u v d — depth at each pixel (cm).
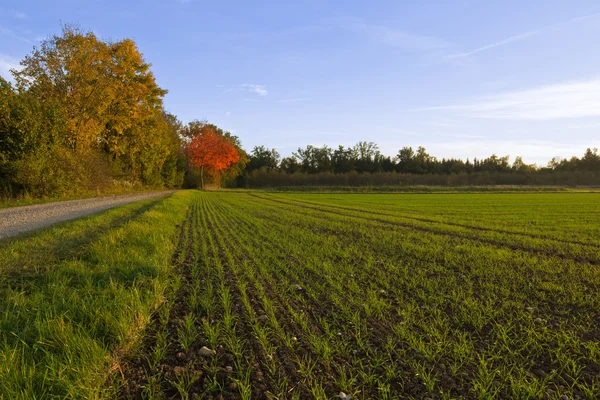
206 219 1995
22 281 604
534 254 1120
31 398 299
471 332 505
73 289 575
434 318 550
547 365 416
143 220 1434
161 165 6044
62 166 2800
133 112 4172
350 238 1386
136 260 770
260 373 380
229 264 883
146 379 365
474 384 360
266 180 10150
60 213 1748
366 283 748
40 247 869
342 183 9862
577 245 1292
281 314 555
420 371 393
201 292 654
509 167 12250
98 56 3469
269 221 1938
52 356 350
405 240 1342
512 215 2566
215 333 457
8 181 2362
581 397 353
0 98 2312
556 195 6184
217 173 8656
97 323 440
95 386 330
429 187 8431
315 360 417
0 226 1275
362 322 529
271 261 939
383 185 9662
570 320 551
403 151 12694
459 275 830
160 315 523
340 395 346
